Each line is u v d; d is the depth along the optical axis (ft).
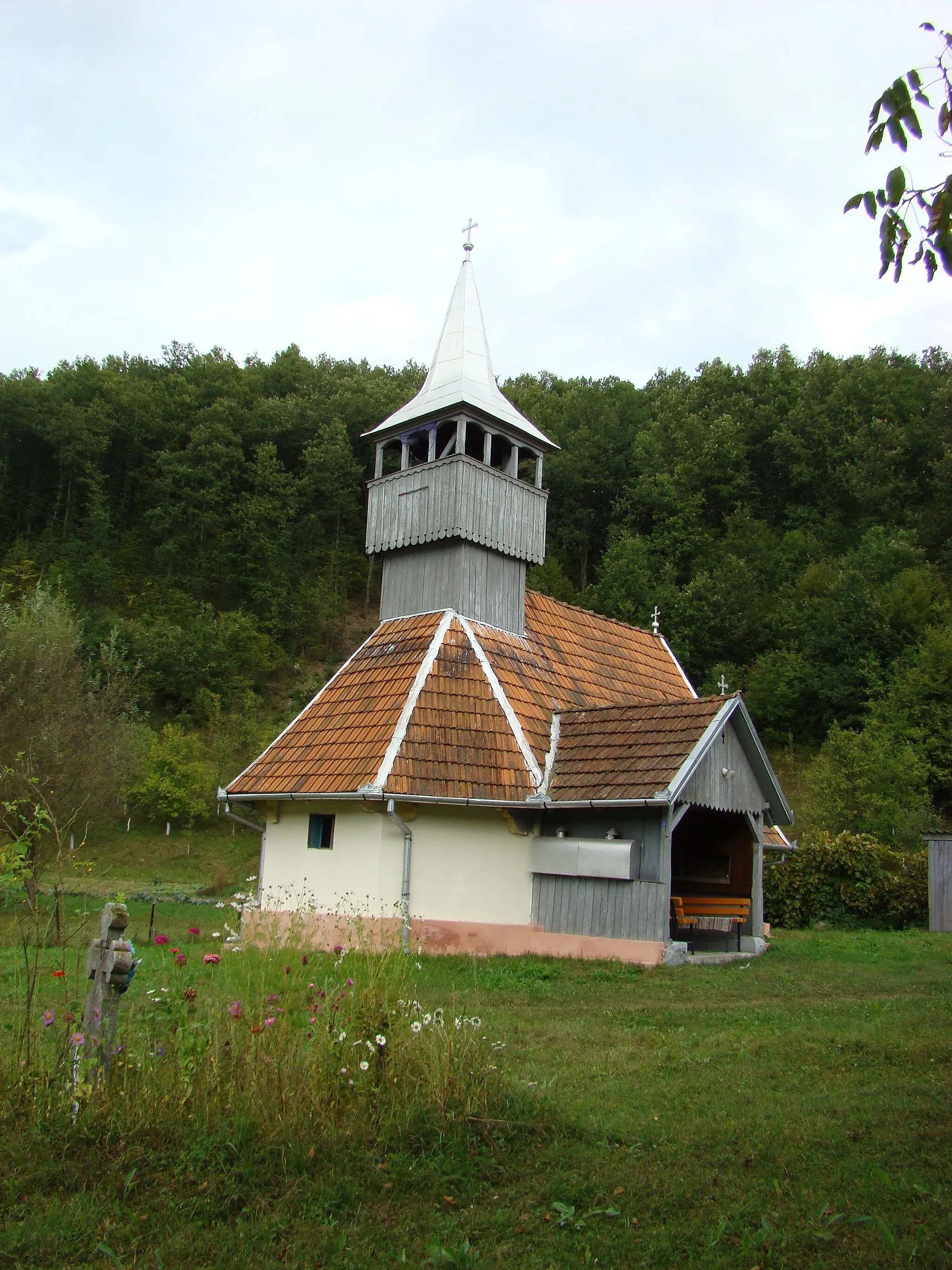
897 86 16.14
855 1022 34.60
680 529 196.54
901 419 220.84
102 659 111.34
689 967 48.70
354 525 228.02
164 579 209.97
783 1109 23.35
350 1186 17.93
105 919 20.99
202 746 152.66
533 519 68.13
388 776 50.85
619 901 50.57
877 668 155.43
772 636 174.81
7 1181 17.58
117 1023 22.48
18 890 27.53
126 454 235.61
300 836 56.13
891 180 16.69
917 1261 15.67
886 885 76.54
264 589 203.10
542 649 67.56
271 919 29.55
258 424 235.40
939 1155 20.16
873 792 110.63
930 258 17.16
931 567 178.60
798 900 77.61
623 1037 31.86
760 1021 35.19
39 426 226.79
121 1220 16.76
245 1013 21.49
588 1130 21.29
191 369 265.54
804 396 222.89
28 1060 20.80
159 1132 19.16
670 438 217.15
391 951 25.00
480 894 52.90
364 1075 20.79
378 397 239.91
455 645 59.88
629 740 54.54
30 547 213.05
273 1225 16.69
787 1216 17.28
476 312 71.77
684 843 63.87
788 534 197.98
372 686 59.11
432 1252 15.88
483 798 51.98
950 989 43.52
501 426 67.21
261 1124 19.20
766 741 161.07
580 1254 16.16
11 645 87.81
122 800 135.23
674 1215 17.54
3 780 54.65
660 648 82.94
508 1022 33.83
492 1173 18.97
